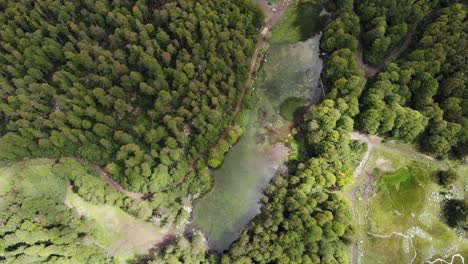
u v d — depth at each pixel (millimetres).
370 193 91375
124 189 94625
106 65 96250
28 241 82188
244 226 93688
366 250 87562
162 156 90562
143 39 98062
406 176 92500
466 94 89000
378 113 89188
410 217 89500
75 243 84312
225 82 98375
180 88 95688
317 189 89500
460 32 93375
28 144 92000
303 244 81750
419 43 96812
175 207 92000
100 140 92312
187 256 85562
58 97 92312
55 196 89625
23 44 97500
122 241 91062
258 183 97000
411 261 86750
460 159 92688
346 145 90562
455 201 89188
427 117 89750
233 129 98000
